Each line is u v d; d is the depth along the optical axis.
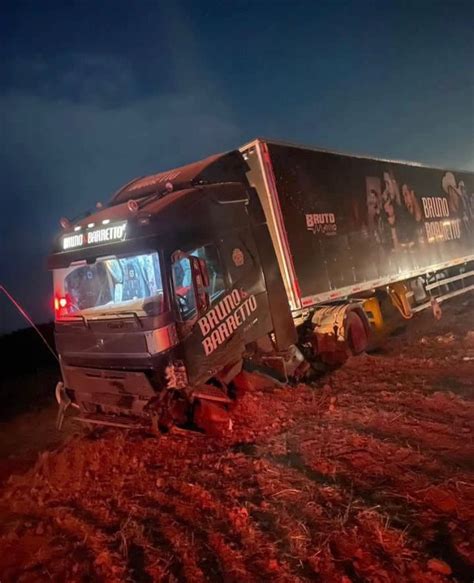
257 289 7.11
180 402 6.05
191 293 6.05
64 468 6.00
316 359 8.86
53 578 3.83
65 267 6.73
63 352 6.74
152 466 5.73
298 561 3.44
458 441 4.88
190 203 6.37
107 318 6.02
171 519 4.40
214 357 6.22
